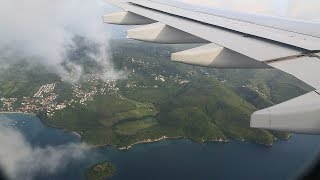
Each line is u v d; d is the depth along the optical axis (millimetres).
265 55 9500
